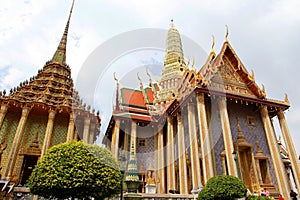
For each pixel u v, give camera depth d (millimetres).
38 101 20156
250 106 16438
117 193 6391
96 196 6164
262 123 15898
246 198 9266
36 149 19250
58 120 21422
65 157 6691
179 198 9828
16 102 19844
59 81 24719
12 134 19781
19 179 17484
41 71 25750
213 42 16141
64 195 6320
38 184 6520
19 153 18609
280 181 13562
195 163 11695
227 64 16344
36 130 20469
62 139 20656
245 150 14773
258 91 15727
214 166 12352
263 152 14695
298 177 14062
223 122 12945
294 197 12680
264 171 14359
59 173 6355
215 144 13023
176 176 13531
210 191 8516
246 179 13844
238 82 16094
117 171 6340
